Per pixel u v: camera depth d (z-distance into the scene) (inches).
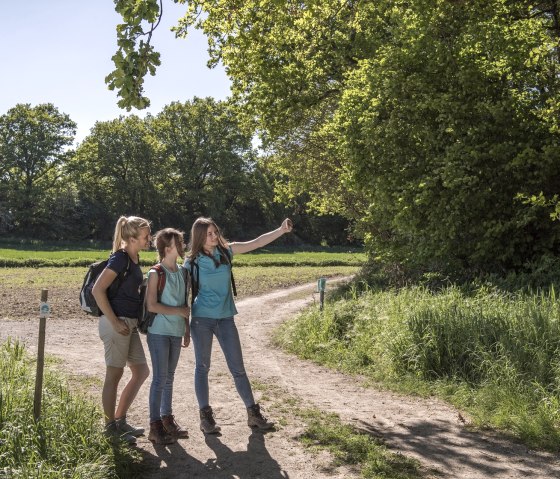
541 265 514.0
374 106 603.8
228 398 306.5
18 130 3196.4
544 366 298.7
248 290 1069.8
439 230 561.3
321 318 509.7
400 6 677.9
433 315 377.4
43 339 208.7
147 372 230.4
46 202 3174.2
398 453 219.8
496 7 567.8
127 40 246.5
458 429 254.2
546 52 543.8
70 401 229.5
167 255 229.8
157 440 225.6
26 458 181.3
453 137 562.3
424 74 584.4
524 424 247.9
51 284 1074.1
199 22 766.5
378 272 882.1
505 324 349.1
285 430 247.4
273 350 492.4
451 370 339.0
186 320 243.6
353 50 812.0
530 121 557.6
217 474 198.4
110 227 3371.1
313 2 700.7
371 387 345.1
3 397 214.1
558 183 553.3
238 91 944.3
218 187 3348.9
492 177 552.4
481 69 561.9
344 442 230.1
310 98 884.6
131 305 223.6
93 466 181.0
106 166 3267.7
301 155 1213.1
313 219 3602.4
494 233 538.6
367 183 637.3
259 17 671.8
